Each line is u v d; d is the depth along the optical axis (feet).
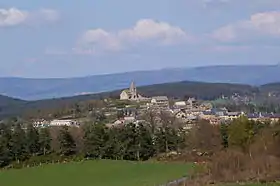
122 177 606.96
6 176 654.53
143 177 595.47
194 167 622.95
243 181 458.91
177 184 490.08
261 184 432.66
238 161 523.29
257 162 515.91
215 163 532.32
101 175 635.25
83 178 609.42
